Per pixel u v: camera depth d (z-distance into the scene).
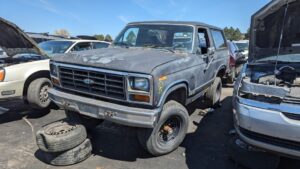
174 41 5.00
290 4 3.91
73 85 4.12
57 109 6.32
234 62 9.90
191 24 5.12
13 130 5.06
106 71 3.71
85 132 3.98
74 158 3.81
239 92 3.58
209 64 5.49
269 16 4.11
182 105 4.38
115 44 5.48
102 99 3.87
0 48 6.10
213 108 6.68
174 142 4.26
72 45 8.92
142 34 5.33
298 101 3.08
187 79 4.40
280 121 3.04
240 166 3.88
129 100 3.62
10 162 3.88
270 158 3.56
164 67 3.77
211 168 3.84
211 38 5.84
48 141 3.60
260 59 4.30
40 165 3.82
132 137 4.84
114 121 3.68
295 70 3.73
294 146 3.03
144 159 4.07
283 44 4.26
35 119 5.68
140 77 3.53
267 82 3.62
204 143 4.68
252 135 3.29
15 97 5.27
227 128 5.42
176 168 3.82
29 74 5.40
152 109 3.59
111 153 4.23
